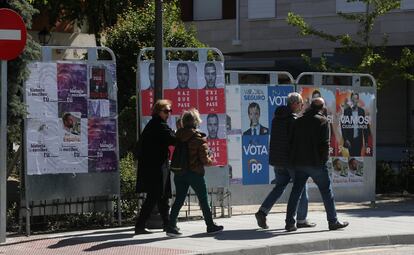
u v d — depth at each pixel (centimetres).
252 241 1395
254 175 1836
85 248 1338
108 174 1606
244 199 1827
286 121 1520
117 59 2272
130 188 1717
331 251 1412
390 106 4672
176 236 1445
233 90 1812
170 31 2294
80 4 2992
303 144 1484
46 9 2917
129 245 1363
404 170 2533
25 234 1507
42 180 1528
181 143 1450
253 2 4438
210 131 1733
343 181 1964
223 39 4534
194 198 1811
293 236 1459
